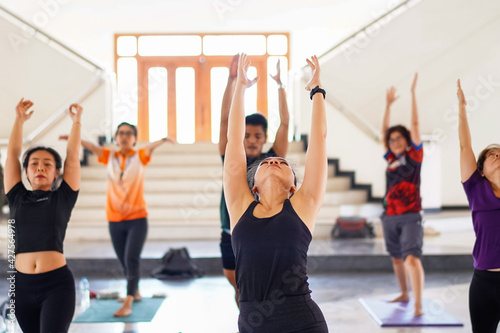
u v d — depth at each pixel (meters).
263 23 10.80
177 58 10.98
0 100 8.19
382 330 4.05
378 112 8.47
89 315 4.52
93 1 10.60
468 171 2.98
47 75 8.46
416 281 4.43
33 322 2.82
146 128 11.01
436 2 8.10
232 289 5.52
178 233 7.55
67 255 6.34
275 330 2.05
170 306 4.85
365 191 8.51
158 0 10.73
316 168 2.25
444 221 7.94
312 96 2.39
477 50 8.04
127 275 4.62
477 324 2.92
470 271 6.21
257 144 3.64
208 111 11.06
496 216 2.85
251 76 10.87
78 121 3.01
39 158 2.90
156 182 8.49
